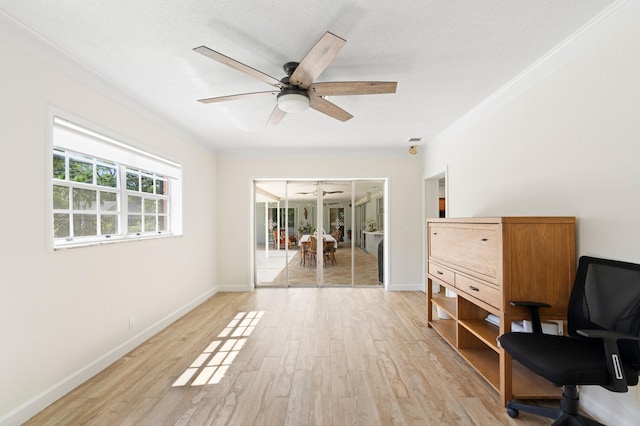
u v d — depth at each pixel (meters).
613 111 1.72
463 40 1.96
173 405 1.94
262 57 2.13
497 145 2.84
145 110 3.04
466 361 2.51
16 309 1.77
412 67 2.30
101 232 2.62
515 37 1.93
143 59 2.16
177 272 3.66
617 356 1.39
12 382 1.74
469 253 2.36
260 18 1.73
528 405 1.82
